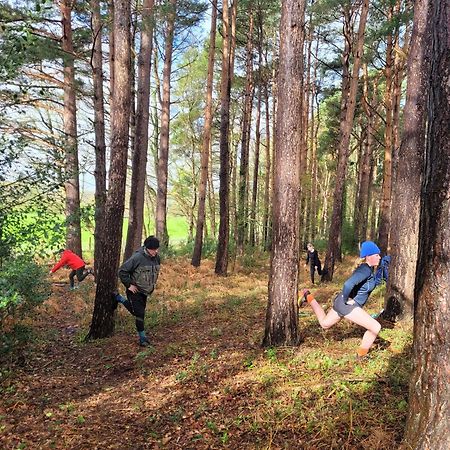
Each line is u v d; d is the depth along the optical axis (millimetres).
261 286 12906
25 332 6457
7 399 4895
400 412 3904
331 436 3672
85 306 9836
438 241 2777
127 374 5707
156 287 12570
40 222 6125
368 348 5277
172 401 4730
